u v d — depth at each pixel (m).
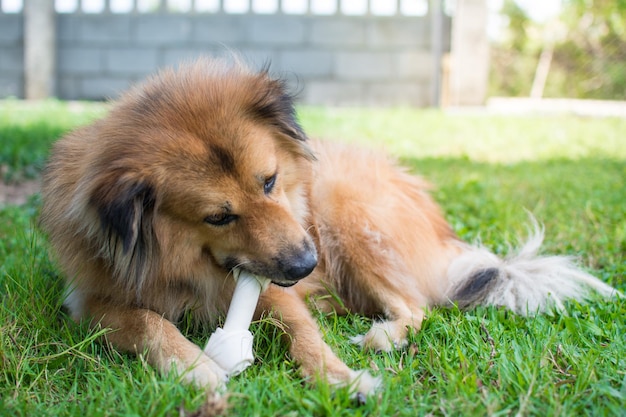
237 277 1.14
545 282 1.35
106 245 1.05
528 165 2.95
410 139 3.71
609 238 1.74
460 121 4.49
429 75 5.72
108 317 1.15
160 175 1.04
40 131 3.52
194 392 0.93
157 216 1.07
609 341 1.13
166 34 5.73
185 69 1.22
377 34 5.69
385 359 1.06
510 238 1.74
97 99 5.79
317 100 5.80
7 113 4.46
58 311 1.25
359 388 0.94
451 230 1.67
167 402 0.89
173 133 1.06
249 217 1.09
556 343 1.09
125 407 0.89
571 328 1.15
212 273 1.19
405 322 1.25
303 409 0.88
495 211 2.04
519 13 8.13
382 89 5.77
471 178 2.62
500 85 8.27
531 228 1.79
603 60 7.42
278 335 1.13
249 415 0.87
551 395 0.89
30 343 1.07
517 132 4.02
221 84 1.15
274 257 1.08
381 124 4.25
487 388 0.95
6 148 2.99
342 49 5.72
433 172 2.77
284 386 0.93
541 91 7.83
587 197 2.21
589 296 1.34
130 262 1.06
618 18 7.19
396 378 0.96
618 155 3.19
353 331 1.27
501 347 1.07
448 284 1.47
